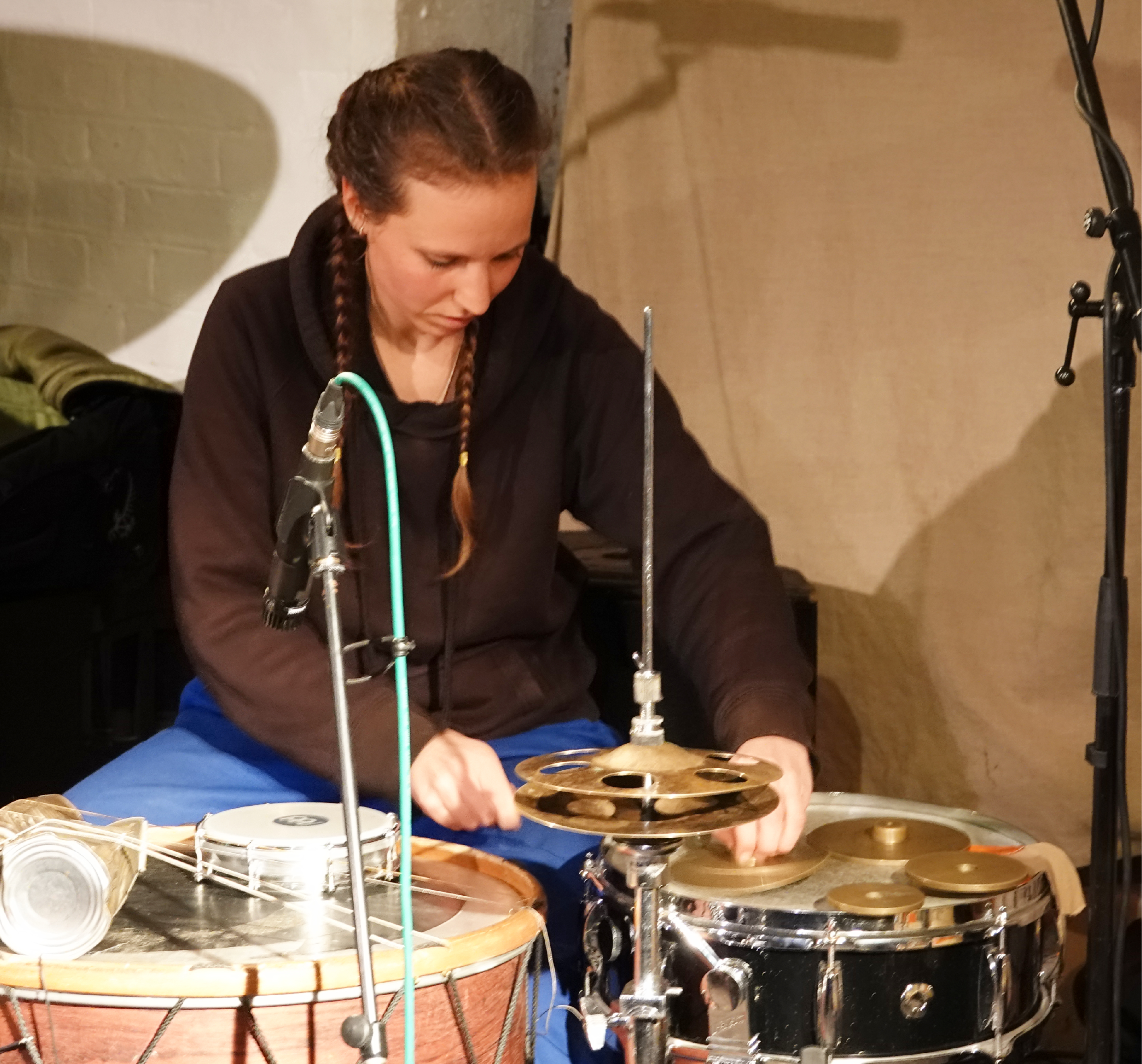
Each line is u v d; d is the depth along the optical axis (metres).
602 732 2.89
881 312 4.02
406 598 2.77
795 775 2.29
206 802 2.57
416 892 2.11
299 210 4.32
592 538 3.96
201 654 2.60
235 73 4.33
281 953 1.82
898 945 1.99
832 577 4.12
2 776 3.91
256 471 2.77
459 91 2.34
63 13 4.50
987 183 3.84
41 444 3.81
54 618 3.97
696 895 2.09
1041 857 2.32
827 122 4.06
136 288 4.57
